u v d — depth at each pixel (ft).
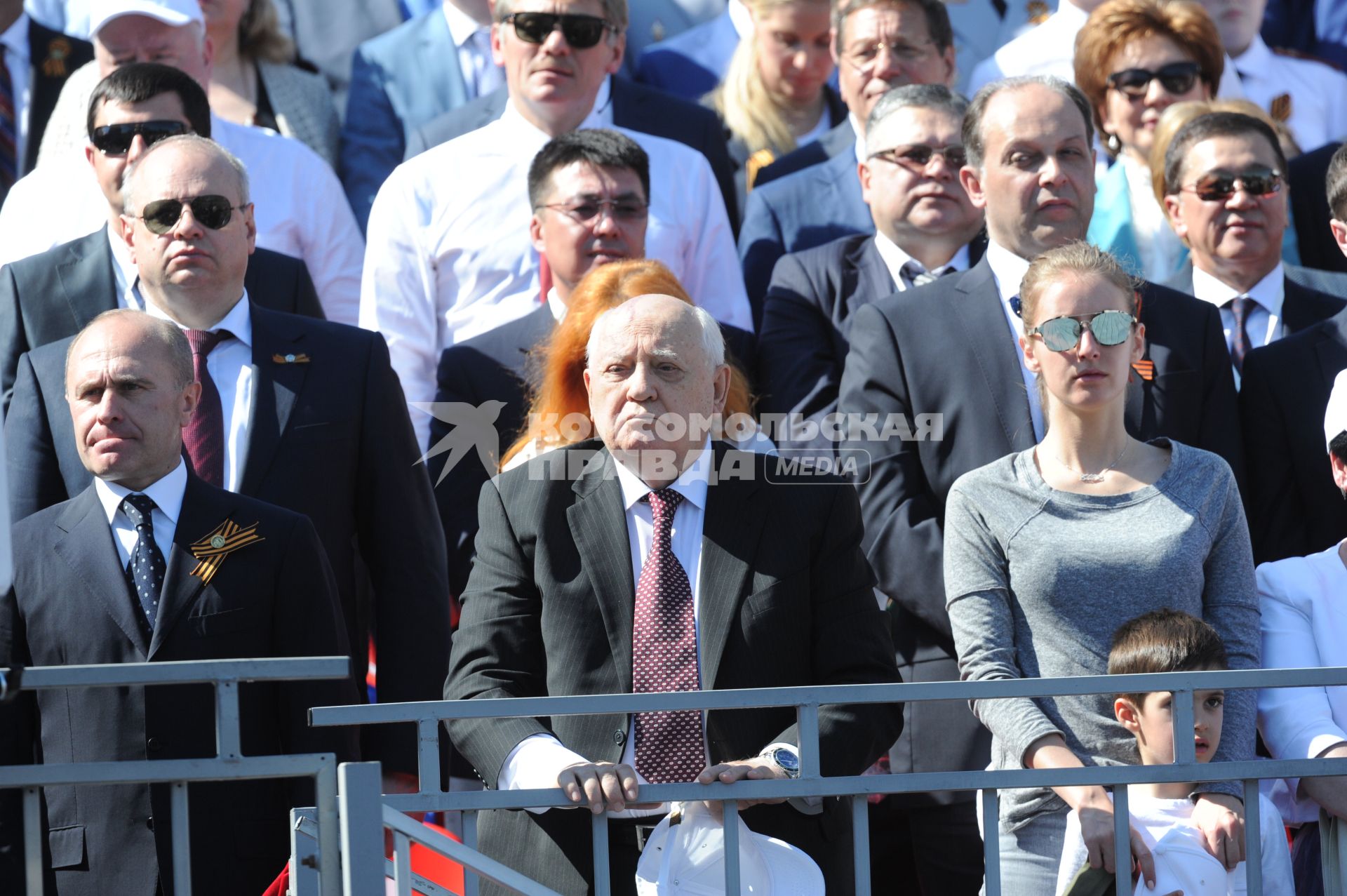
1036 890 47.88
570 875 44.52
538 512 47.03
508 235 73.56
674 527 46.73
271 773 38.11
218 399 57.57
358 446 57.82
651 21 98.07
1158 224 76.59
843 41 79.25
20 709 50.14
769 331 69.21
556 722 45.68
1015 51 92.02
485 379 65.98
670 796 40.04
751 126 86.53
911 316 60.18
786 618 45.65
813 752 39.73
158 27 76.79
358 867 37.06
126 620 49.65
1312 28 98.99
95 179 74.38
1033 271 51.21
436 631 57.21
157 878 48.47
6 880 48.67
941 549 56.13
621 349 46.19
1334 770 41.47
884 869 61.77
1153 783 41.37
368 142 88.69
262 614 50.47
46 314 63.16
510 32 75.72
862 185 77.15
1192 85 78.07
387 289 73.36
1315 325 62.59
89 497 51.62
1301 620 50.98
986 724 47.98
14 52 89.25
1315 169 80.84
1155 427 57.72
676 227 75.10
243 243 59.11
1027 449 53.01
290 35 96.32
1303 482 60.75
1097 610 48.08
